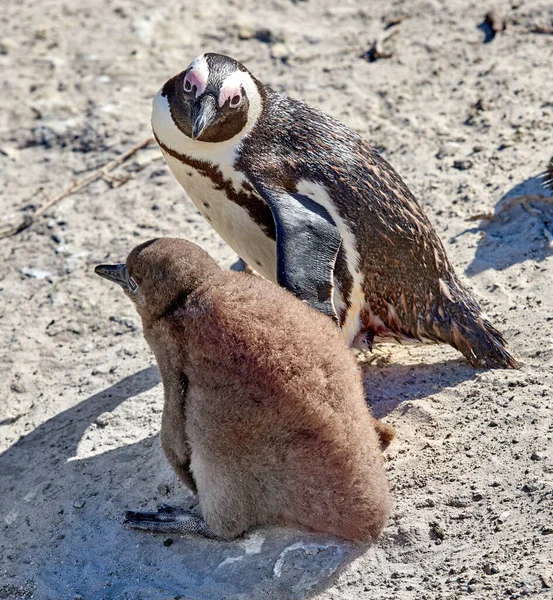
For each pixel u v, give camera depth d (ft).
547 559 23.32
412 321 33.14
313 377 24.07
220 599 24.49
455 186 42.45
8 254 44.16
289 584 24.50
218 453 24.54
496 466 26.99
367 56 54.08
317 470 24.08
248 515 25.40
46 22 60.49
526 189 41.01
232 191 32.76
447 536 25.05
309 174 31.83
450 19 55.72
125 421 32.83
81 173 48.75
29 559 28.02
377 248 31.78
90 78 55.06
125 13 60.59
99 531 28.17
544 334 32.55
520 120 46.19
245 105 32.09
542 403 29.19
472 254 37.86
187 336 24.91
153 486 29.22
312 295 27.53
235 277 25.86
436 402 30.40
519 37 52.95
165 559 26.48
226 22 58.70
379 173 32.50
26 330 39.63
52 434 33.45
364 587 24.03
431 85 50.65
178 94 32.94
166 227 44.29
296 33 57.00
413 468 27.53
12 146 51.01
